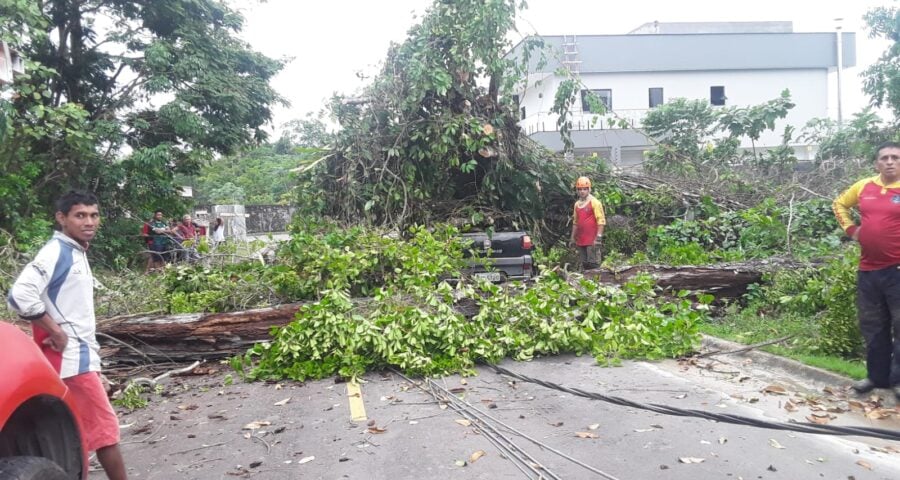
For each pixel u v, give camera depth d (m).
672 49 30.31
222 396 5.95
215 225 19.25
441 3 10.38
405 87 10.41
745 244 10.30
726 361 6.48
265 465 4.24
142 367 6.82
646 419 4.82
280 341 6.45
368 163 10.46
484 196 10.78
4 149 12.18
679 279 8.31
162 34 17.45
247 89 18.22
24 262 9.06
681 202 12.03
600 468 3.97
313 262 7.80
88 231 3.58
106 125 14.95
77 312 3.52
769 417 4.79
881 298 4.87
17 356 2.73
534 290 7.31
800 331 6.74
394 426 4.87
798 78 31.30
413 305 6.91
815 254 8.94
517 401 5.40
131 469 4.30
